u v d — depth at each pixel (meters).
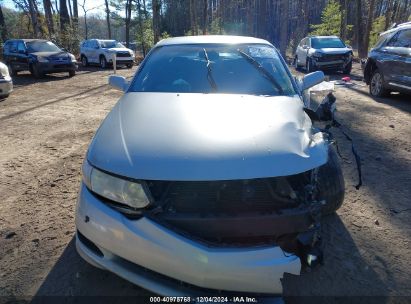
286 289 2.46
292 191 2.11
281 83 3.40
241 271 1.92
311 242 2.16
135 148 2.22
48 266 2.73
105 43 21.53
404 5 41.34
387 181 4.20
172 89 3.29
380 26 33.34
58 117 7.79
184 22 61.28
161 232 1.95
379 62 9.08
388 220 3.36
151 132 2.37
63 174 4.54
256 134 2.30
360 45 25.22
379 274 2.62
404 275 2.61
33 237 3.12
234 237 1.99
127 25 42.25
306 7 37.12
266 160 2.09
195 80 3.38
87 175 2.26
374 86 9.59
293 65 18.75
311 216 2.10
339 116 7.41
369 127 6.56
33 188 4.14
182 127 2.40
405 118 7.22
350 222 3.31
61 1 29.39
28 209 3.63
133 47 46.28
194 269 1.92
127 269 2.12
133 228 2.01
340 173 2.94
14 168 4.78
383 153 5.16
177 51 3.79
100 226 2.12
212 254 1.90
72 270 2.68
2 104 9.38
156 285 2.06
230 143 2.19
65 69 15.52
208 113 2.63
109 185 2.12
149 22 38.84
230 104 2.84
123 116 2.71
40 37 27.97
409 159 4.92
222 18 43.28
